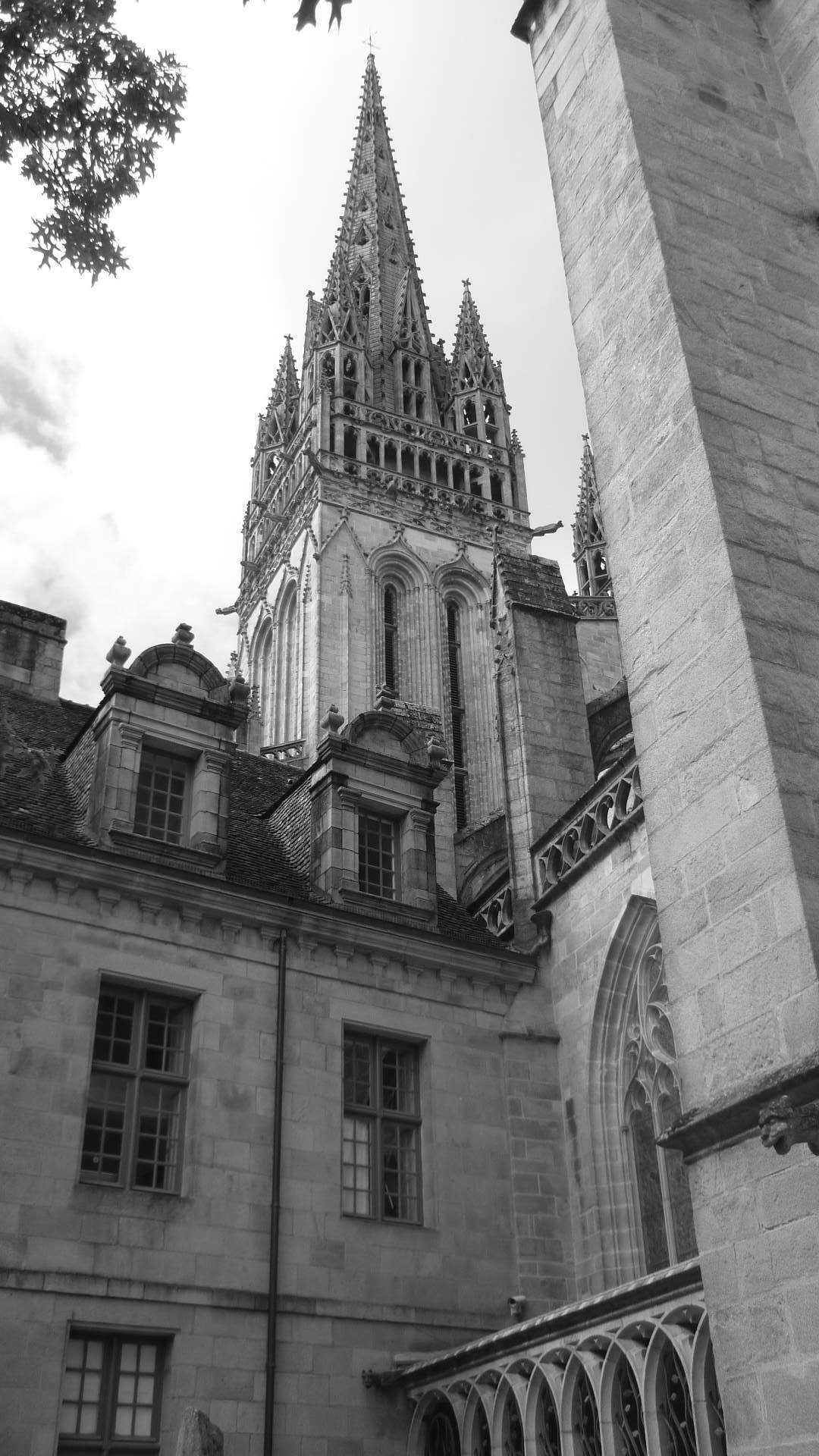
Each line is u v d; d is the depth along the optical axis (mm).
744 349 14992
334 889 24750
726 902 12398
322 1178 21828
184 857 23484
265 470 106000
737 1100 11430
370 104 120375
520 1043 24969
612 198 16391
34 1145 19609
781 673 12820
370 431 94250
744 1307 11164
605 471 15594
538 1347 17828
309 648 83688
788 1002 11445
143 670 24891
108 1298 19203
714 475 13789
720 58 17453
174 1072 21703
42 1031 20422
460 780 84312
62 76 13734
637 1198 22984
